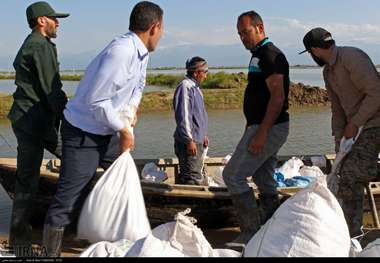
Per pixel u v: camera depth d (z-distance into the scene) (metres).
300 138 14.08
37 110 4.84
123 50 3.84
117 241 3.63
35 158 4.92
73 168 4.02
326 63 4.85
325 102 23.16
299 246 3.15
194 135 6.11
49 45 4.70
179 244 3.33
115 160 4.18
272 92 4.46
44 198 5.67
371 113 4.55
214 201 5.48
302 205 3.32
